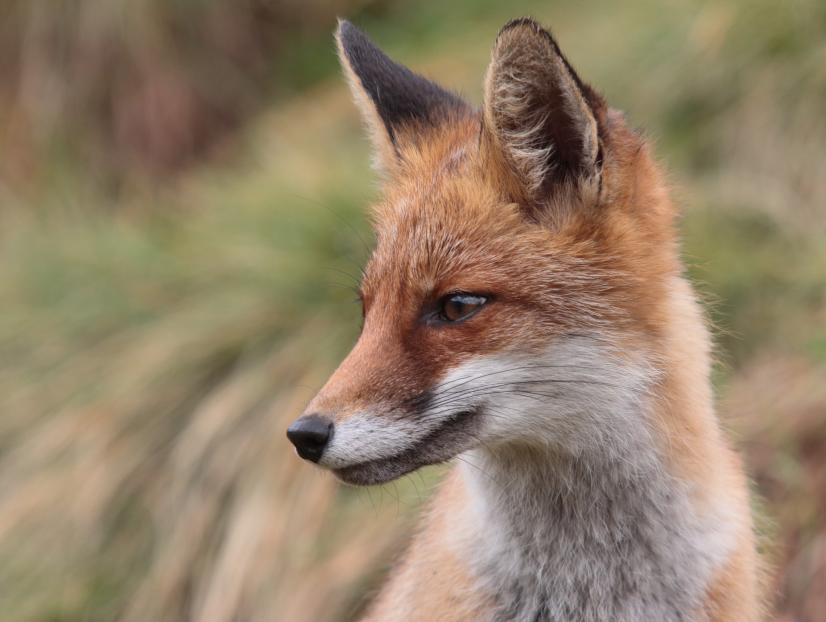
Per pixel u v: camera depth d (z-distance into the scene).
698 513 9.42
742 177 17.97
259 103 25.41
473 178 9.54
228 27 25.58
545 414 9.16
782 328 16.16
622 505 9.48
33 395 17.92
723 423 11.10
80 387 17.75
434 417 8.94
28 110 24.92
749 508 10.18
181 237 19.67
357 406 8.84
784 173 17.78
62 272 19.62
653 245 9.55
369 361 9.04
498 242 9.20
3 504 16.83
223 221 19.17
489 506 9.75
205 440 16.39
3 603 16.02
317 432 8.70
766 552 11.88
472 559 9.76
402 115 10.84
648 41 19.81
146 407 17.11
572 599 9.73
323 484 15.80
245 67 25.66
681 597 9.48
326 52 25.72
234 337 17.38
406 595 10.30
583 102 8.91
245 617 15.12
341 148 20.61
